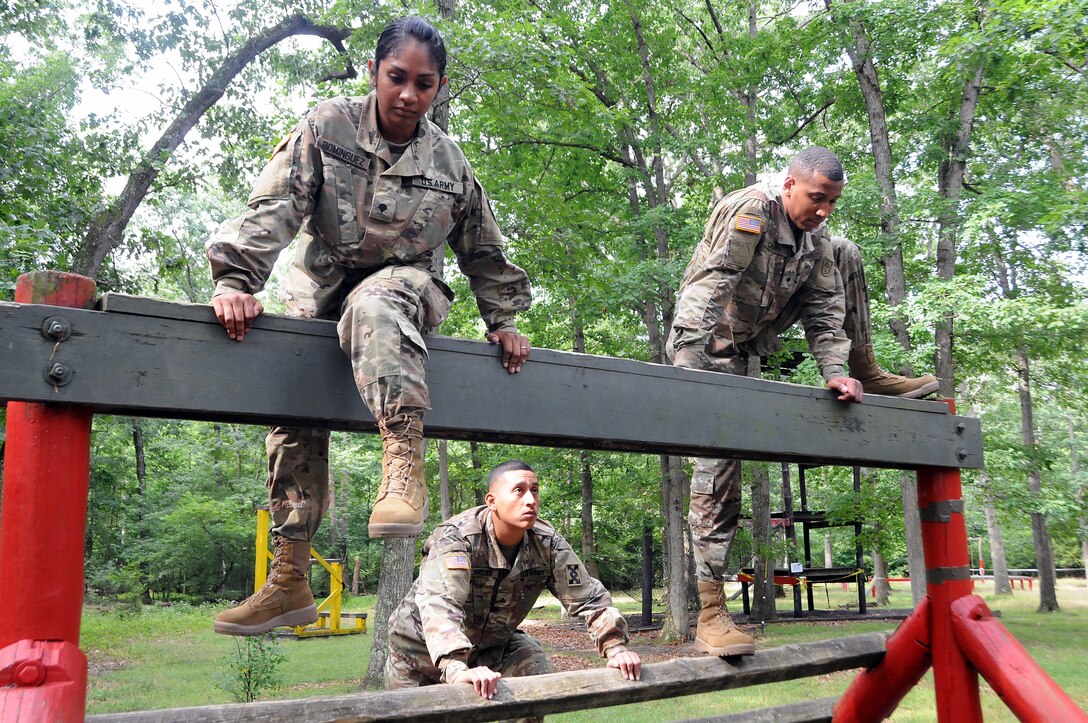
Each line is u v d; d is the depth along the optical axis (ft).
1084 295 46.26
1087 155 44.14
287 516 8.30
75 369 5.92
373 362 6.72
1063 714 9.53
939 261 45.32
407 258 8.10
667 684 9.36
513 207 35.55
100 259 40.34
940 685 11.05
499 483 9.66
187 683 34.81
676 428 8.93
